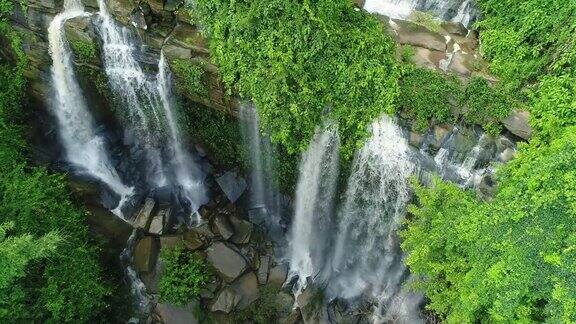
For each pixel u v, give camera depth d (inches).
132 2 529.3
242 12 449.1
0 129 584.7
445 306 417.7
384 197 542.6
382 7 548.1
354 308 589.3
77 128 689.6
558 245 330.0
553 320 326.0
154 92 594.6
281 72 449.7
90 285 523.8
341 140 500.1
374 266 614.9
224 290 575.8
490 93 454.9
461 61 487.2
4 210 495.5
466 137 473.7
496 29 485.1
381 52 463.5
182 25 536.7
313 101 462.6
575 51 416.5
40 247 410.0
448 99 465.7
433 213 437.4
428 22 526.0
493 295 361.7
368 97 466.0
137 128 666.2
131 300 584.7
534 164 369.4
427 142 484.1
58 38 574.2
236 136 604.1
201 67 529.3
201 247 599.8
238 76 503.2
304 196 613.0
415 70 470.3
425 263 428.8
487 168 474.6
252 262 607.2
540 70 448.1
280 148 569.3
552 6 442.3
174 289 564.1
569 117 413.4
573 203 317.4
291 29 444.1
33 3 562.6
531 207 343.6
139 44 550.6
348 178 546.0
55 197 550.9
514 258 343.3
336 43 452.4
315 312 580.1
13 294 426.3
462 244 399.9
